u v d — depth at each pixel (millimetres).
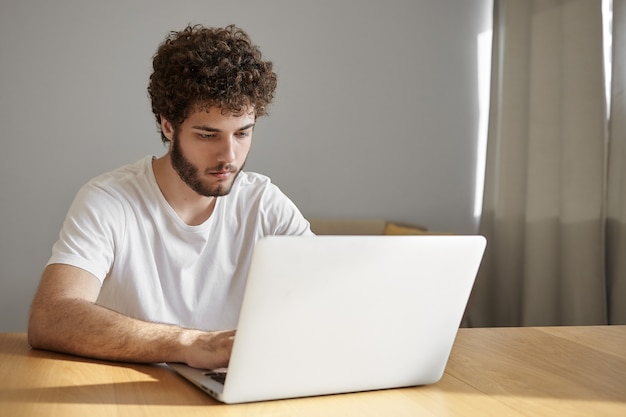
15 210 3684
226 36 1555
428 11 4117
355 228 3916
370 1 4051
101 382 1141
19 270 3697
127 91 3787
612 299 3355
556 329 1661
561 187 3504
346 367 1104
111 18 3756
